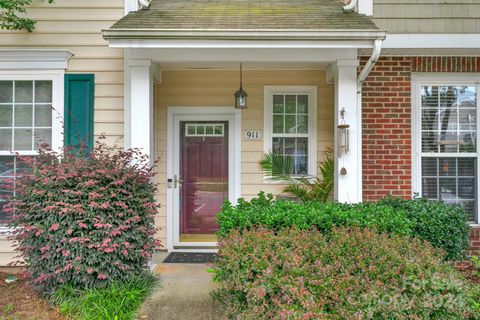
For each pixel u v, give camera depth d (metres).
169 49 4.67
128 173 4.05
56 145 5.16
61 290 3.79
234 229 3.71
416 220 4.21
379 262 2.78
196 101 6.12
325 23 4.50
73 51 5.20
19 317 3.56
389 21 5.12
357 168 4.82
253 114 6.12
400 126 5.25
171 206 6.05
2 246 5.10
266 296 2.64
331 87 6.04
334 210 4.04
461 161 5.36
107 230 3.82
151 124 4.83
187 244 6.06
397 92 5.24
